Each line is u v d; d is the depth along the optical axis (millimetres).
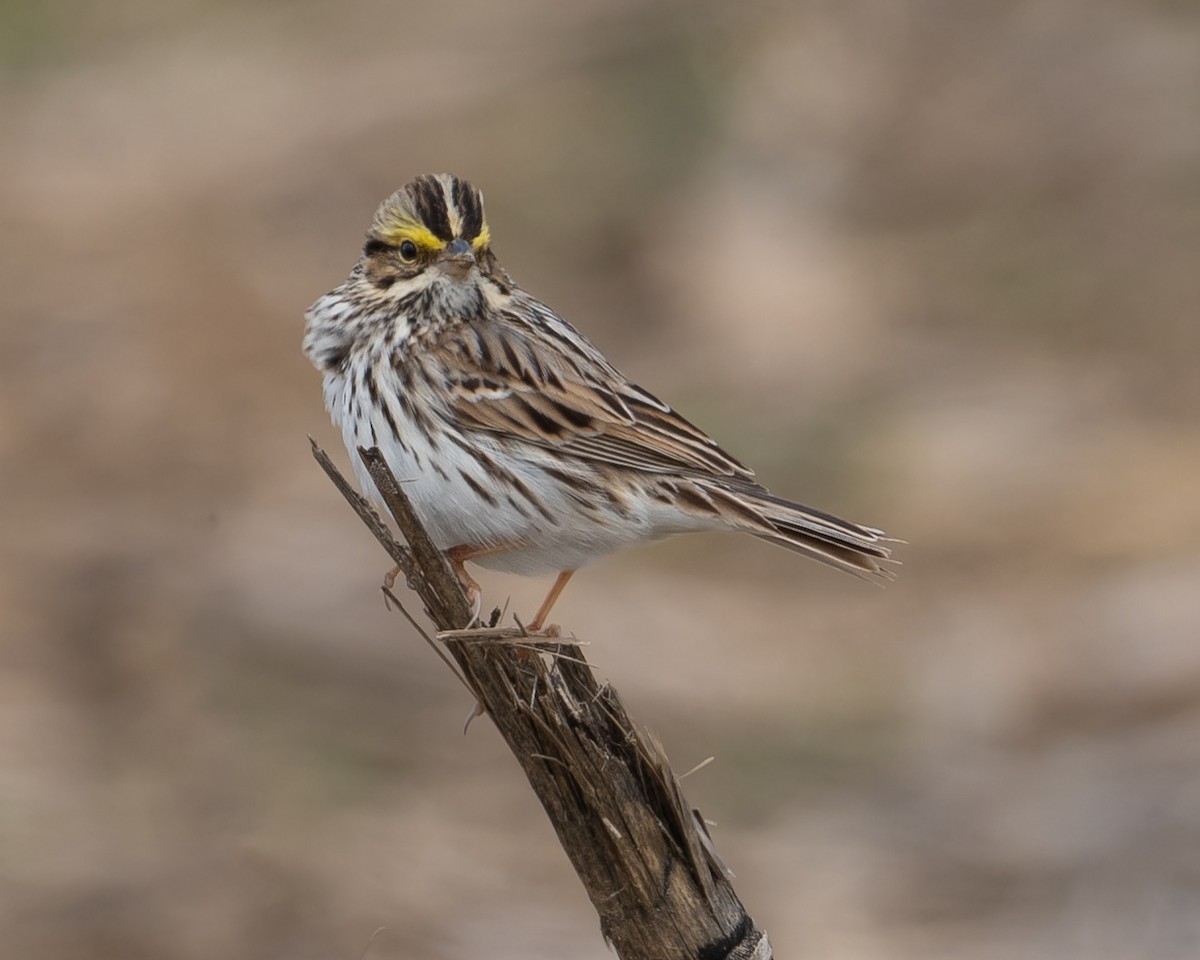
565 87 26141
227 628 16516
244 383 20641
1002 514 18500
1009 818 14703
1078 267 22812
